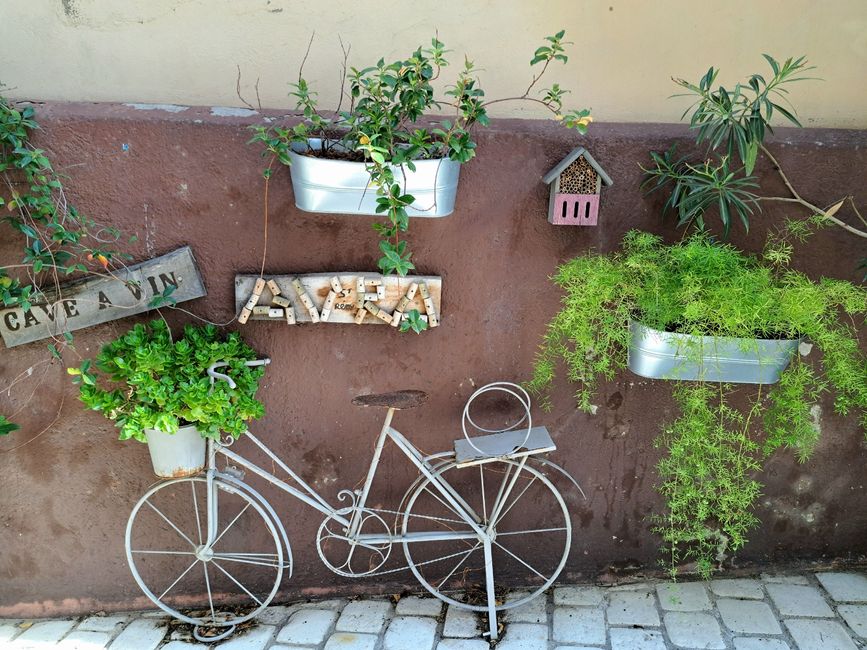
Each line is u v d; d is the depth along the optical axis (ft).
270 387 10.62
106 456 10.72
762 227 10.27
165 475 9.88
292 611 11.43
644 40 10.15
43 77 9.89
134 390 9.46
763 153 9.96
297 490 10.58
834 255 10.37
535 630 10.77
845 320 10.61
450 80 10.20
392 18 9.95
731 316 8.83
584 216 9.64
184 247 9.85
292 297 10.05
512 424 10.98
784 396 9.89
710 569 11.34
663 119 10.44
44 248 9.50
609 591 11.52
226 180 9.66
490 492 11.30
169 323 10.20
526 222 10.09
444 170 8.89
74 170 9.45
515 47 10.11
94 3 9.67
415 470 11.16
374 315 10.21
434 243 10.12
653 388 10.84
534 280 10.34
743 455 11.23
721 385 10.19
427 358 10.62
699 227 9.93
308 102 8.93
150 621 11.33
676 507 10.57
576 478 11.28
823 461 11.30
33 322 9.82
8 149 9.19
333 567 11.18
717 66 10.28
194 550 11.24
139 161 9.50
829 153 10.00
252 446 10.91
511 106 10.33
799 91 10.39
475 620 11.06
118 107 9.53
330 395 10.71
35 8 9.66
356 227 9.98
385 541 10.84
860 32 10.16
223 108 9.77
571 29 10.07
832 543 11.61
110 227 9.67
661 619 10.87
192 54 9.93
